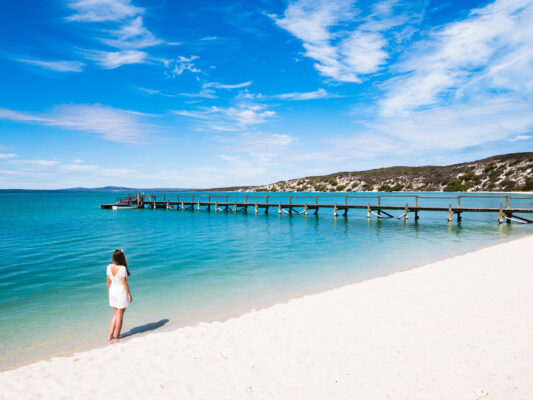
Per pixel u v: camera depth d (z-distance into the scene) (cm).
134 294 961
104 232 2441
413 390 424
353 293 878
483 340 559
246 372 487
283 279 1126
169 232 2456
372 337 594
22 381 472
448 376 454
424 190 13100
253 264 1364
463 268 1127
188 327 677
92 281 1114
